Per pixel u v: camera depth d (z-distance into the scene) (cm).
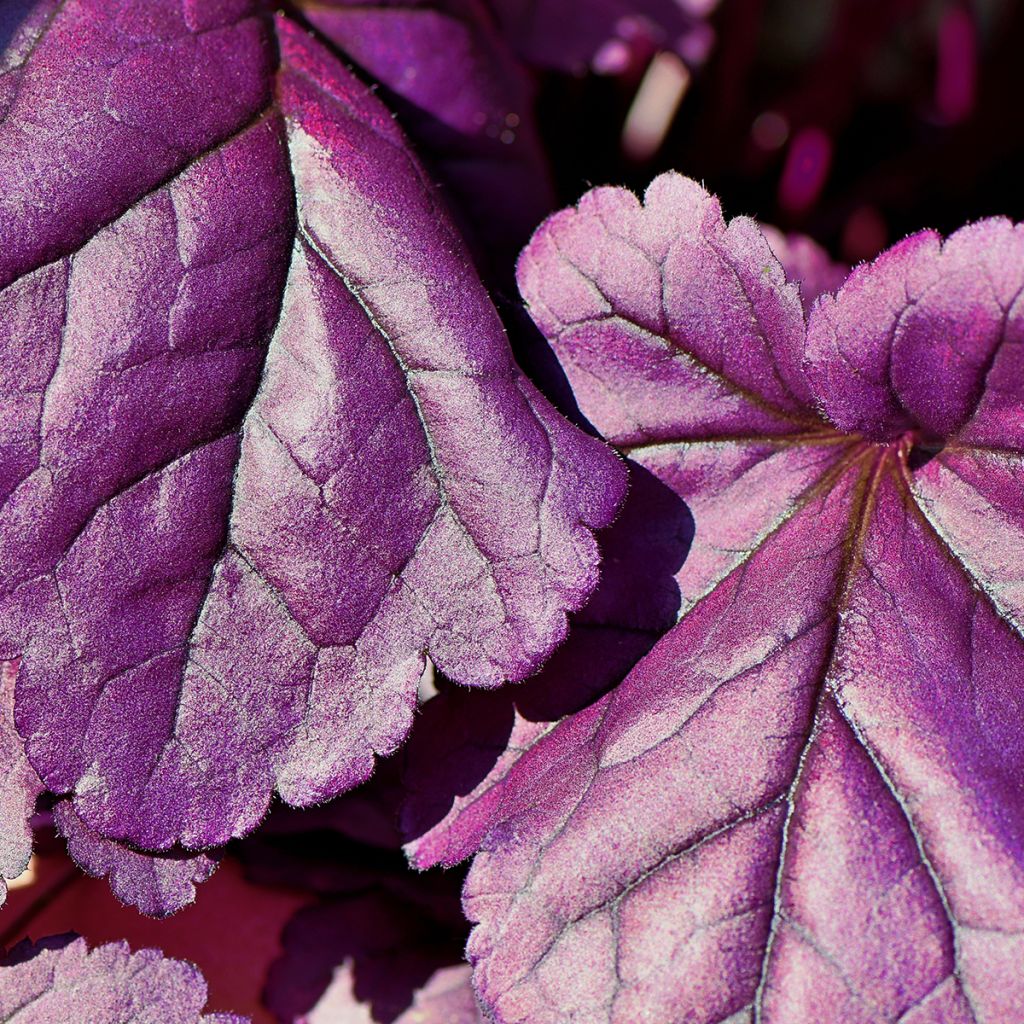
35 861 45
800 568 42
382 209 42
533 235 42
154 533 41
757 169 55
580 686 42
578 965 41
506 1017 41
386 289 41
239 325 41
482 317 41
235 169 42
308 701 41
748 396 42
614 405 42
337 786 41
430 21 45
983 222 41
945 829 41
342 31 44
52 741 41
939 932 40
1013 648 41
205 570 41
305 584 41
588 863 41
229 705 41
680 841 41
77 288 41
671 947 41
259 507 41
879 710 41
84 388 41
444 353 41
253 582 41
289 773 41
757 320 42
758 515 42
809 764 41
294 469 41
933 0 65
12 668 42
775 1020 40
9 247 41
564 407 42
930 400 41
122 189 41
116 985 42
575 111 52
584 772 41
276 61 42
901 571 42
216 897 45
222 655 41
